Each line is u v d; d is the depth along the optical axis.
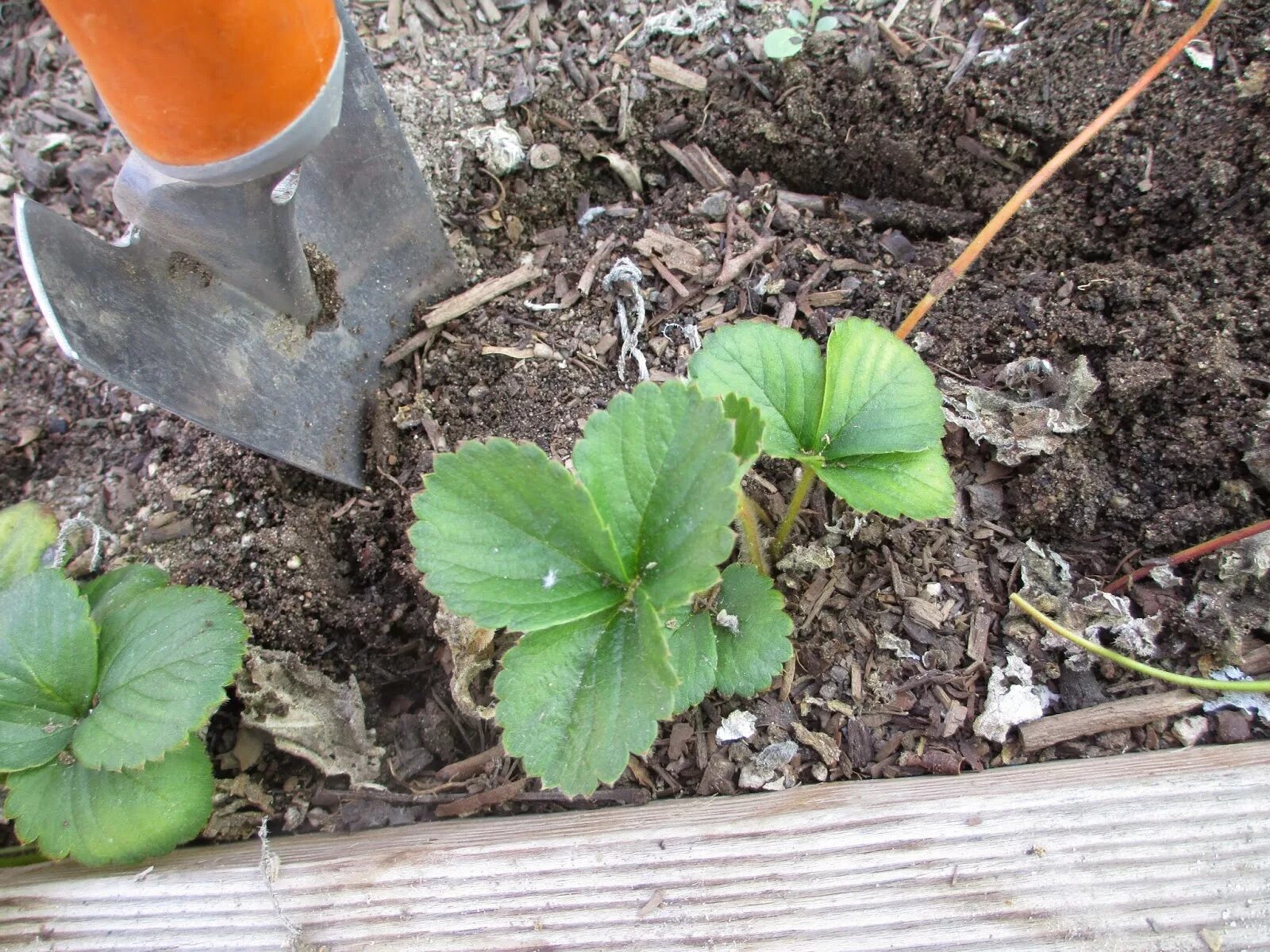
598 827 0.17
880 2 0.25
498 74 0.26
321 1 0.14
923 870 0.16
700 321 0.23
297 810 0.19
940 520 0.21
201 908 0.17
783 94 0.25
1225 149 0.22
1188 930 0.15
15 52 0.29
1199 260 0.21
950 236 0.24
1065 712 0.19
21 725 0.18
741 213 0.25
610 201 0.26
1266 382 0.20
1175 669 0.19
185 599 0.19
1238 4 0.23
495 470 0.16
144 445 0.24
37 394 0.25
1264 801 0.16
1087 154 0.23
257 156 0.15
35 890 0.18
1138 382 0.20
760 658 0.18
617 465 0.16
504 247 0.26
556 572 0.16
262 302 0.21
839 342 0.19
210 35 0.13
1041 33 0.24
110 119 0.28
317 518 0.23
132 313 0.18
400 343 0.24
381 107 0.21
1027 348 0.21
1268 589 0.19
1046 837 0.16
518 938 0.16
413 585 0.22
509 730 0.15
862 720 0.19
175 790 0.18
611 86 0.26
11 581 0.21
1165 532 0.20
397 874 0.17
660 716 0.15
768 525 0.21
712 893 0.16
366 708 0.21
